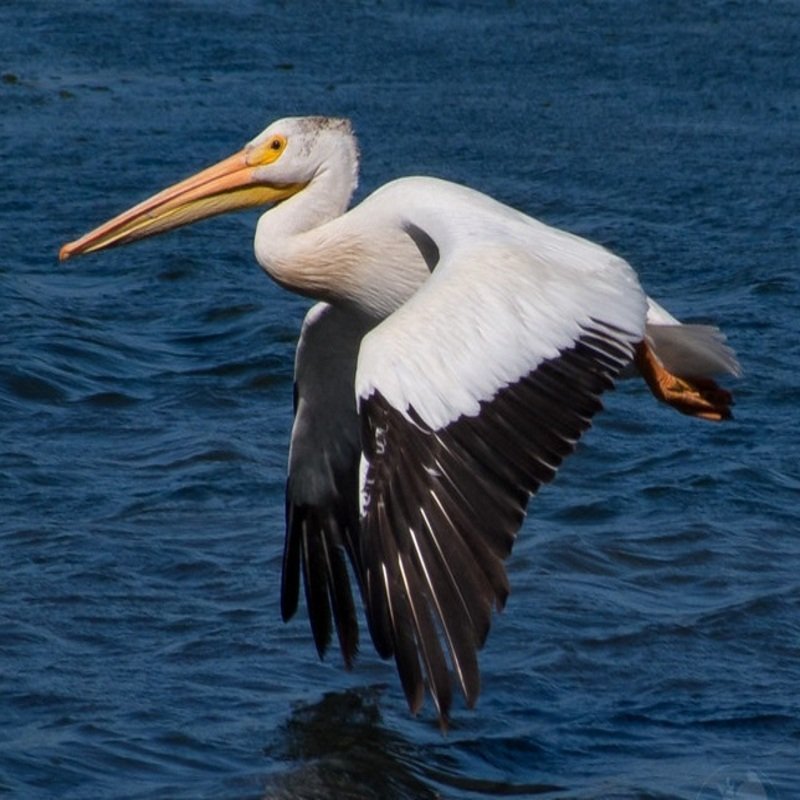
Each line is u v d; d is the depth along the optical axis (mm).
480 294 9641
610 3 35938
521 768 10844
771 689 11969
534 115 28000
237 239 22969
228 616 12680
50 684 11586
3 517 14289
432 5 35750
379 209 11352
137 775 10523
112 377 17969
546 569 13539
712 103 28750
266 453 15922
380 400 9258
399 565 9141
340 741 10984
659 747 11164
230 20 34125
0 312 19453
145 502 14688
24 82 29422
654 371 10953
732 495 15195
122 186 24141
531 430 9297
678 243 22312
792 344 18938
